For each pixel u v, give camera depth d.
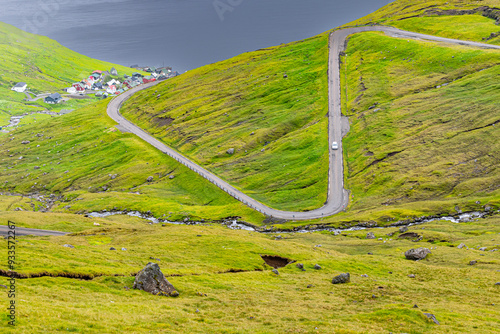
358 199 151.88
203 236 98.88
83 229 119.50
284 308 53.16
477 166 147.12
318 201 155.25
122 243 93.94
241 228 143.88
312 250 98.00
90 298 49.59
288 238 121.88
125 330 39.09
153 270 58.44
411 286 68.56
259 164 193.25
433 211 130.00
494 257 84.75
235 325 44.72
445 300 61.06
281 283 68.56
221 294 58.59
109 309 45.06
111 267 65.31
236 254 84.62
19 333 33.88
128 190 197.50
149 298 53.53
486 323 48.72
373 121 196.12
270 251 90.06
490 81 190.38
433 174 149.75
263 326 44.84
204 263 76.81
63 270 58.16
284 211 152.50
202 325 43.75
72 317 40.16
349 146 188.00
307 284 67.94
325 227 134.88
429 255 91.50
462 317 51.03
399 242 107.62
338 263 83.00
